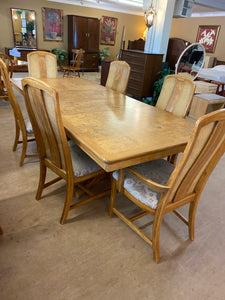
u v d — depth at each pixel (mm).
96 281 1202
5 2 6371
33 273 1213
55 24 7305
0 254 1300
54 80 2727
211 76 5730
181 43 8188
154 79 4359
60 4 7148
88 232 1512
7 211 1618
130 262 1329
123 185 1403
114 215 1686
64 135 1250
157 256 1329
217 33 7469
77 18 7148
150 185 1142
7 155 2324
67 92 2213
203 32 7898
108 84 2795
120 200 1869
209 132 992
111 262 1316
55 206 1709
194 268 1335
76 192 1820
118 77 2650
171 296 1168
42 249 1355
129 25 8828
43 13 6969
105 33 8367
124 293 1157
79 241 1436
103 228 1558
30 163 2227
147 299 1141
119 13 8359
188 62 3287
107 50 8734
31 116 1412
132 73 4465
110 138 1274
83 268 1265
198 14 7930
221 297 1188
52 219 1586
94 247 1403
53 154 1453
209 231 1628
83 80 2855
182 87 1995
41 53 2885
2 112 3555
